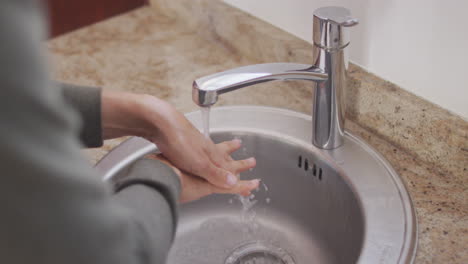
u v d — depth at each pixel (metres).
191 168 0.79
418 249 0.71
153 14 1.35
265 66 0.78
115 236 0.40
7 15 0.32
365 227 0.75
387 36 0.88
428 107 0.85
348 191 0.85
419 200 0.79
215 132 0.96
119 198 0.54
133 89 1.08
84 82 1.10
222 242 0.98
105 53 1.20
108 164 0.88
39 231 0.36
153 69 1.14
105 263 0.39
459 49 0.79
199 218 1.01
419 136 0.86
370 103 0.92
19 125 0.33
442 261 0.69
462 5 0.76
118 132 0.78
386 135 0.91
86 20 1.46
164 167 0.63
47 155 0.34
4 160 0.33
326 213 0.92
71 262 0.37
